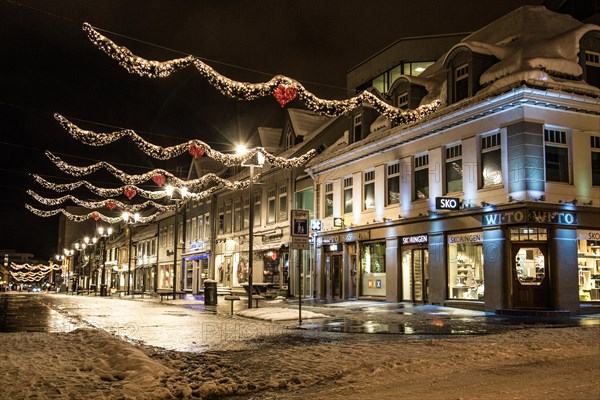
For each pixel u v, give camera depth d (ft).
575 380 24.53
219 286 146.61
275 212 119.34
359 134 93.04
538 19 73.61
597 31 67.97
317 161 100.73
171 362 29.40
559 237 61.77
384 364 28.04
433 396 21.75
